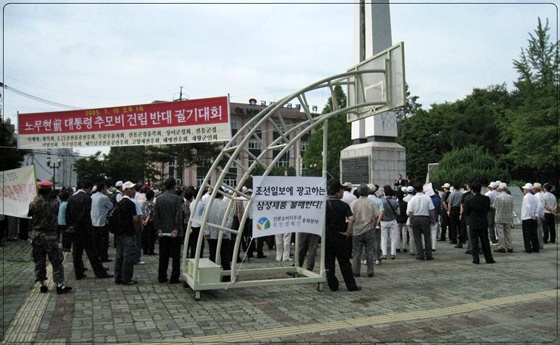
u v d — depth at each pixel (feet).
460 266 33.45
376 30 58.13
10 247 43.50
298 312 20.63
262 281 23.54
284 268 27.30
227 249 30.04
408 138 156.66
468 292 24.81
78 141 36.24
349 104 30.45
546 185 50.21
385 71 26.21
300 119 196.85
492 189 45.83
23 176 31.24
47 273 30.50
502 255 39.40
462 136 146.30
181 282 27.04
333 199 25.70
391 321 19.29
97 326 18.26
